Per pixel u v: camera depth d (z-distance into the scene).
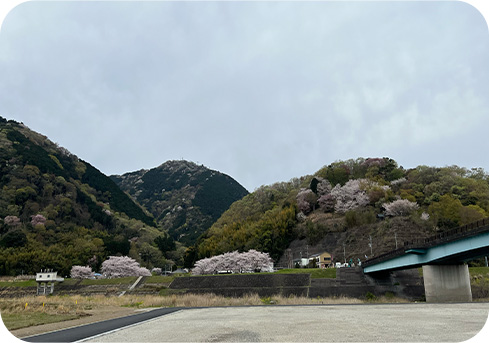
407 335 14.17
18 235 105.44
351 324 17.94
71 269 100.38
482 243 32.34
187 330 17.05
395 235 84.56
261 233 108.94
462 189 98.19
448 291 40.34
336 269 63.69
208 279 68.19
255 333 15.46
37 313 28.97
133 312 30.55
